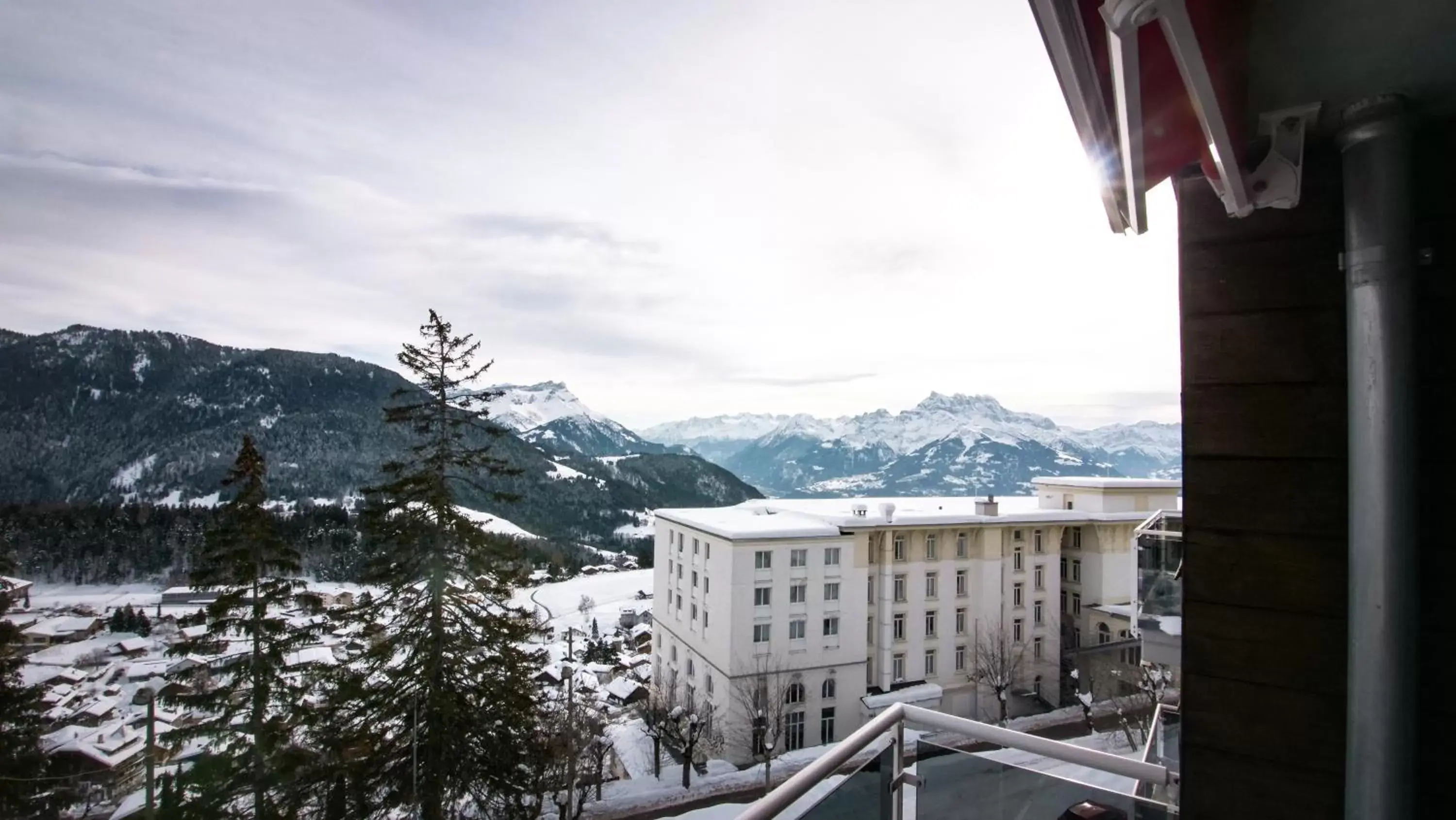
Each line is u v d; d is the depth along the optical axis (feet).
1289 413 4.82
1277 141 4.50
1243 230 5.13
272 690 45.93
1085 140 3.86
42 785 46.68
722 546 80.48
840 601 82.17
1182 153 4.04
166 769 48.03
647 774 79.20
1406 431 4.10
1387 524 4.09
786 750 78.48
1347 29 3.53
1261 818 4.70
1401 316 4.16
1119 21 2.66
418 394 51.60
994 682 86.79
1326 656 4.56
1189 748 5.01
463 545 49.37
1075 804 7.02
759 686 76.33
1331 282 4.75
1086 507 101.76
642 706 94.73
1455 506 4.22
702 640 85.25
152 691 43.93
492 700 46.98
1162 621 14.56
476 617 48.67
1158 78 3.35
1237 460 4.99
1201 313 5.25
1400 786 3.99
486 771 46.29
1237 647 4.89
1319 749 4.53
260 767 44.34
